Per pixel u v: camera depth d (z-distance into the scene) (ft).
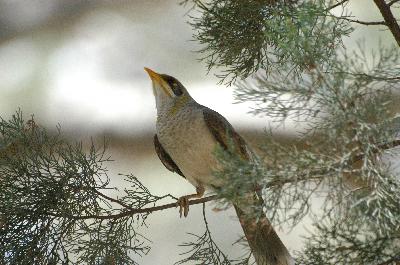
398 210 24.17
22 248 31.96
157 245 57.93
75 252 32.48
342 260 24.79
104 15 67.92
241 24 34.63
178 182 60.44
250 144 25.39
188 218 58.49
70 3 67.87
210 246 33.30
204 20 35.32
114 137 62.69
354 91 24.41
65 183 32.24
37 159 33.01
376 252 24.52
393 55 26.84
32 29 67.21
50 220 32.30
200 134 38.52
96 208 32.76
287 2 33.30
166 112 39.81
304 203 24.12
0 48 66.54
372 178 23.97
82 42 67.10
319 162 23.99
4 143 32.83
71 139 62.80
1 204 31.99
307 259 25.49
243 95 25.31
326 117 24.32
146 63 66.13
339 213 24.29
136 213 32.99
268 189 24.25
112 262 32.53
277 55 32.68
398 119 24.81
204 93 62.28
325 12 30.12
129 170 61.72
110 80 65.57
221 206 24.71
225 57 35.55
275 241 34.12
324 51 27.17
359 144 24.06
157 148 41.11
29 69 65.62
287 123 44.60
